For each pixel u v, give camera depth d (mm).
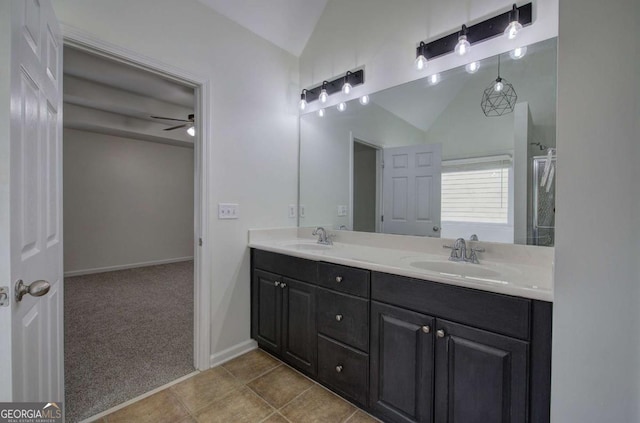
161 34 1729
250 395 1677
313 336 1781
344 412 1544
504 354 1084
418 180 1898
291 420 1485
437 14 1730
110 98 3340
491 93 1595
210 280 1981
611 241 840
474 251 1638
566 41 892
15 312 794
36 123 992
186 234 5598
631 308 821
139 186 4992
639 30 800
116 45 1554
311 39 2451
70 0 1413
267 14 2164
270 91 2336
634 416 825
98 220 4570
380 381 1445
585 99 865
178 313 2893
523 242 1514
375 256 1717
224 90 2039
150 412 1529
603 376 860
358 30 2133
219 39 2006
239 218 2148
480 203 1653
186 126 3992
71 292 3557
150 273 4547
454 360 1204
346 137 2242
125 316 2805
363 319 1514
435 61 1769
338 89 2232
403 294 1356
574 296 893
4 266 750
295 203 2555
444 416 1235
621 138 823
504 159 1563
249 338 2225
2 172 745
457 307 1194
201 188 1949
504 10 1499
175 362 2008
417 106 1867
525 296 1034
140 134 4484
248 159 2193
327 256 1691
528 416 1042
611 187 837
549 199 1437
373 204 2123
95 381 1776
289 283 1927
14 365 785
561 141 899
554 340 925
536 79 1456
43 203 1072
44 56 1074
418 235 1909
